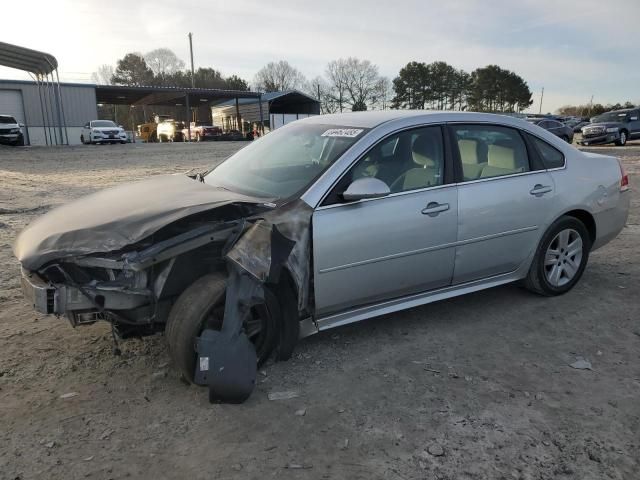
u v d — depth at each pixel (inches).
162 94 1857.8
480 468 102.9
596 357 147.5
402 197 148.7
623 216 201.8
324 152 152.3
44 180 545.3
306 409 122.0
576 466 103.7
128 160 820.6
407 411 121.5
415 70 3523.6
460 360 145.4
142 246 119.6
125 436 111.7
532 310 178.9
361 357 146.6
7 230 291.3
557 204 179.5
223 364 118.6
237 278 122.8
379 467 103.0
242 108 2159.2
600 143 1044.5
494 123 172.4
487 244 165.8
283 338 136.8
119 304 121.2
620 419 118.9
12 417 117.5
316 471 101.7
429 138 158.9
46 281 122.0
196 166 713.0
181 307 122.3
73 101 1513.3
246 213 132.9
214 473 101.0
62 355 146.0
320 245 135.3
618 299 188.4
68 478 99.1
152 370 138.5
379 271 146.4
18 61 1187.9
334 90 3324.3
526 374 138.1
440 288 163.6
